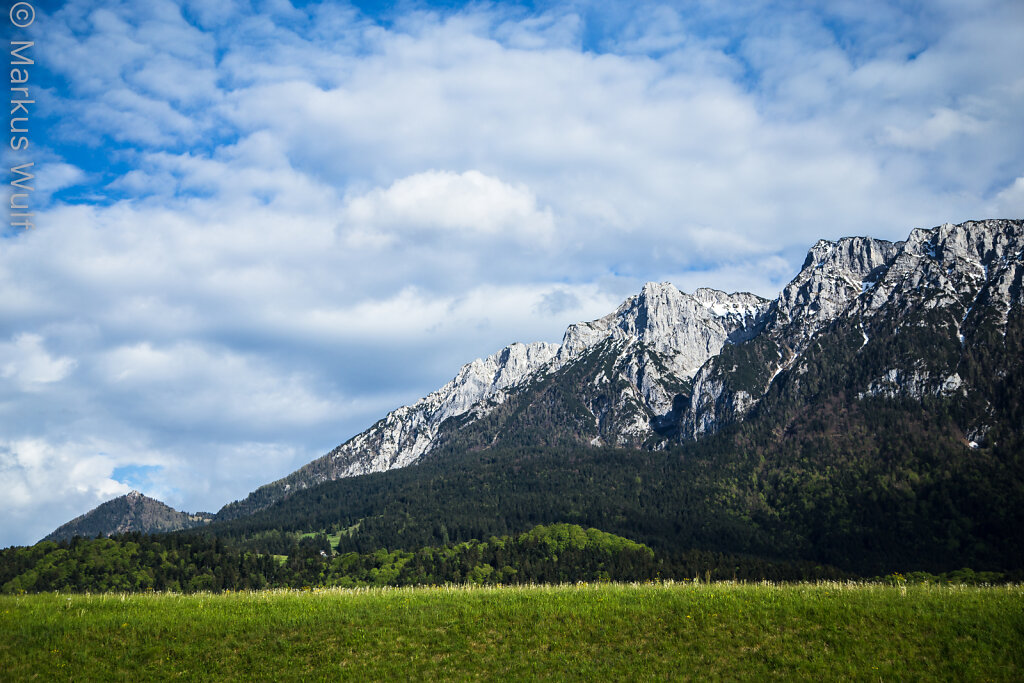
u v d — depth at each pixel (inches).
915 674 2317.9
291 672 2480.3
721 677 2365.9
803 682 2322.8
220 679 2450.8
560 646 2536.9
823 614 2603.3
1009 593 2736.2
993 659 2340.1
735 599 2765.7
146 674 2458.2
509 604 2810.0
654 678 2369.6
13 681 2380.7
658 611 2701.8
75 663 2482.8
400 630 2674.7
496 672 2436.0
